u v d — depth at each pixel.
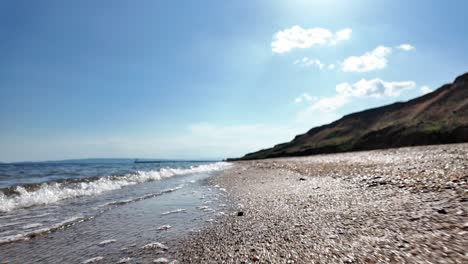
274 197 11.37
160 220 8.78
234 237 6.46
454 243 4.57
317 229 6.36
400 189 9.55
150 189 16.75
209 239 6.50
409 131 57.38
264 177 20.77
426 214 6.27
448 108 62.38
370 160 24.02
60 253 6.12
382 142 62.12
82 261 5.65
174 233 7.26
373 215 6.88
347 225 6.38
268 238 6.12
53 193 14.14
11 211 10.64
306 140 118.06
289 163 35.97
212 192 14.61
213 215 9.08
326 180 14.92
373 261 4.35
